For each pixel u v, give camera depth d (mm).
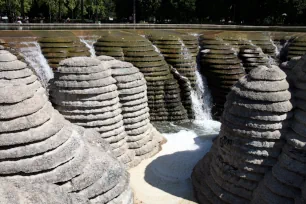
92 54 22703
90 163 8977
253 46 25562
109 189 9062
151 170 14703
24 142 7938
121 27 31344
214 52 24469
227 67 23484
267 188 10188
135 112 15133
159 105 21953
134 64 21938
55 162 8172
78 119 13297
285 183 9805
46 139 8258
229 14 51438
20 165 7879
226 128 11195
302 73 10539
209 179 12086
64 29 28266
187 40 25062
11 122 7895
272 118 10211
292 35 28234
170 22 55750
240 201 10914
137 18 57781
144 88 15547
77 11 66375
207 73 24000
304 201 9273
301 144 9688
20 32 23172
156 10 54250
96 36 24578
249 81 10711
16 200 6113
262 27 34469
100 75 13359
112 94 13727
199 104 23469
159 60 22719
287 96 10227
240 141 10742
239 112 10672
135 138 15312
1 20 47906
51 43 21312
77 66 13109
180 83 23047
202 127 21375
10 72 11203
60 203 7047
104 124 13656
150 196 12812
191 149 17141
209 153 13109
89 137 10852
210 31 30562
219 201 11398
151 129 17047
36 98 8531
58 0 57281
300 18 45312
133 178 14039
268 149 10422
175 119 22297
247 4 45438
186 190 13180
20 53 20078
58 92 13164
